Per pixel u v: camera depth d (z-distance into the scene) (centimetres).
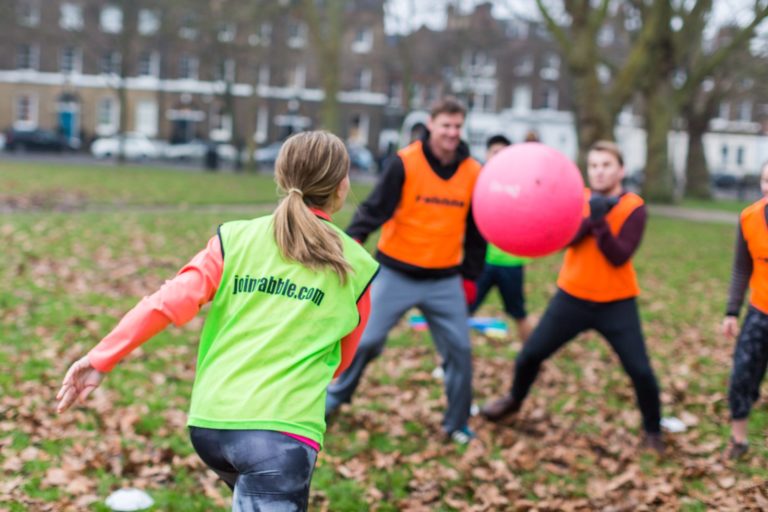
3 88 5297
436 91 5906
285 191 270
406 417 554
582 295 500
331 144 270
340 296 263
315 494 427
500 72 6103
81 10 4847
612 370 702
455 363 508
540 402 601
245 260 262
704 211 2917
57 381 574
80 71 5403
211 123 5600
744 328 481
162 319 251
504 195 429
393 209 480
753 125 6312
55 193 2084
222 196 2317
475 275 515
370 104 5841
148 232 1398
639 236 486
